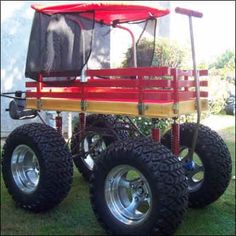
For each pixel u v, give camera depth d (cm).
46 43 228
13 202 251
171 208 187
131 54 291
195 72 208
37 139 233
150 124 304
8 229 215
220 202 256
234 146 418
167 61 438
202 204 243
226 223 226
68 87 241
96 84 219
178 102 202
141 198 204
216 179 236
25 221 225
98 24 264
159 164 190
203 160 238
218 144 239
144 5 235
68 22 224
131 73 208
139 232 194
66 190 235
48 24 228
